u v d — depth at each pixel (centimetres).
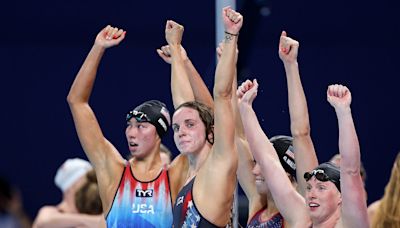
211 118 2339
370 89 4041
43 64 4103
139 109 2522
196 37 4059
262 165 2345
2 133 4078
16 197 2067
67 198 3319
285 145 2477
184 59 2688
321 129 3984
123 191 2497
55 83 4094
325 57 4050
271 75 3950
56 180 3338
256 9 3119
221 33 2981
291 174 2475
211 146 2338
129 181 2503
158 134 2525
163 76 4075
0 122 4081
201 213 2231
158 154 2538
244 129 2428
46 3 4109
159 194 2475
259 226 2447
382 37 4059
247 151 2541
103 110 4066
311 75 4041
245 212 3266
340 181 2100
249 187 2528
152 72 4078
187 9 4075
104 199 2525
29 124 4081
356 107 4041
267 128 3878
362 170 2894
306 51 4050
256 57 3978
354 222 2077
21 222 2064
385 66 4044
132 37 4100
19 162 4069
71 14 4112
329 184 2161
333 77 4041
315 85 4034
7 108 4088
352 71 4044
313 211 2167
